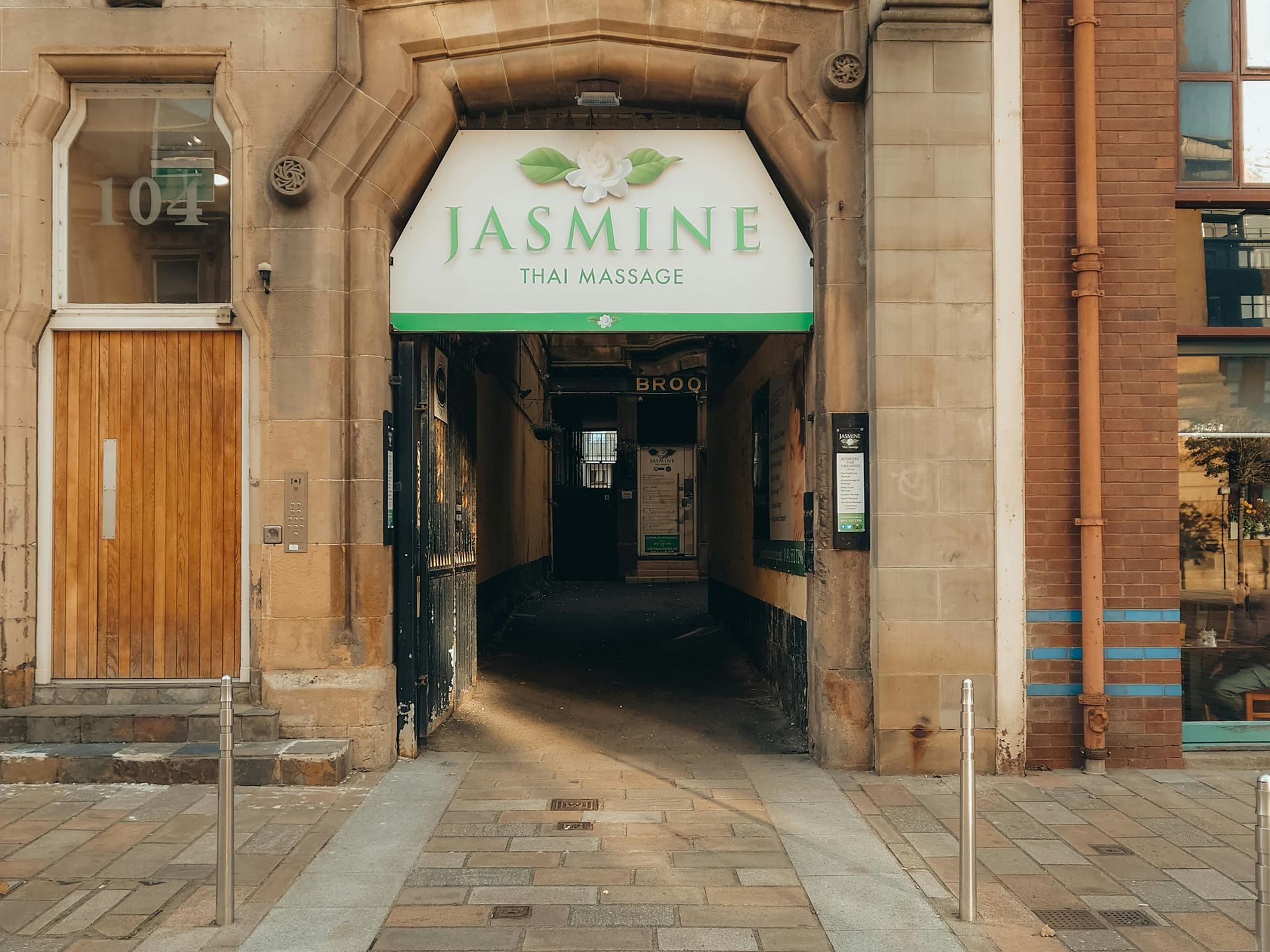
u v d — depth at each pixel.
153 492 6.83
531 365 17.30
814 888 4.67
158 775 6.19
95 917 4.32
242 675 6.77
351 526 6.75
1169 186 6.89
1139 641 6.79
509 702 8.70
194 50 6.72
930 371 6.64
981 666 6.58
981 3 6.69
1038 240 6.82
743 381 11.30
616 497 22.83
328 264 6.68
